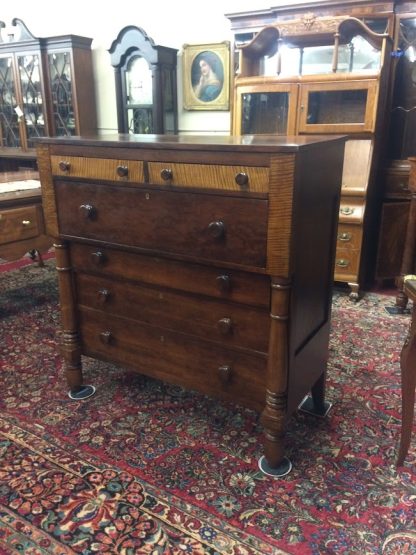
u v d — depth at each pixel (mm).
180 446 1798
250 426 1916
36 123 4918
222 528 1438
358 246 3217
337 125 3207
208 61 4191
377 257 3547
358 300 3312
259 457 1738
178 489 1588
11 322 2932
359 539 1398
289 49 3631
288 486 1601
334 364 2408
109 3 4578
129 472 1663
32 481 1616
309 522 1458
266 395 1606
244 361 1634
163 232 1620
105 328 1969
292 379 1612
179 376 1821
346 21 3070
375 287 3629
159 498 1549
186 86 4352
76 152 1729
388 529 1432
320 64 3600
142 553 1352
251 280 1518
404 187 3398
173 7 4266
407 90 3352
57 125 4816
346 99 3289
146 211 1634
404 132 3441
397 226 3469
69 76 4590
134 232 1690
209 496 1558
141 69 4207
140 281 1777
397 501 1538
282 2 3795
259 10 3471
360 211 3197
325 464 1702
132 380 2258
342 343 2639
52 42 4531
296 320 1562
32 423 1936
